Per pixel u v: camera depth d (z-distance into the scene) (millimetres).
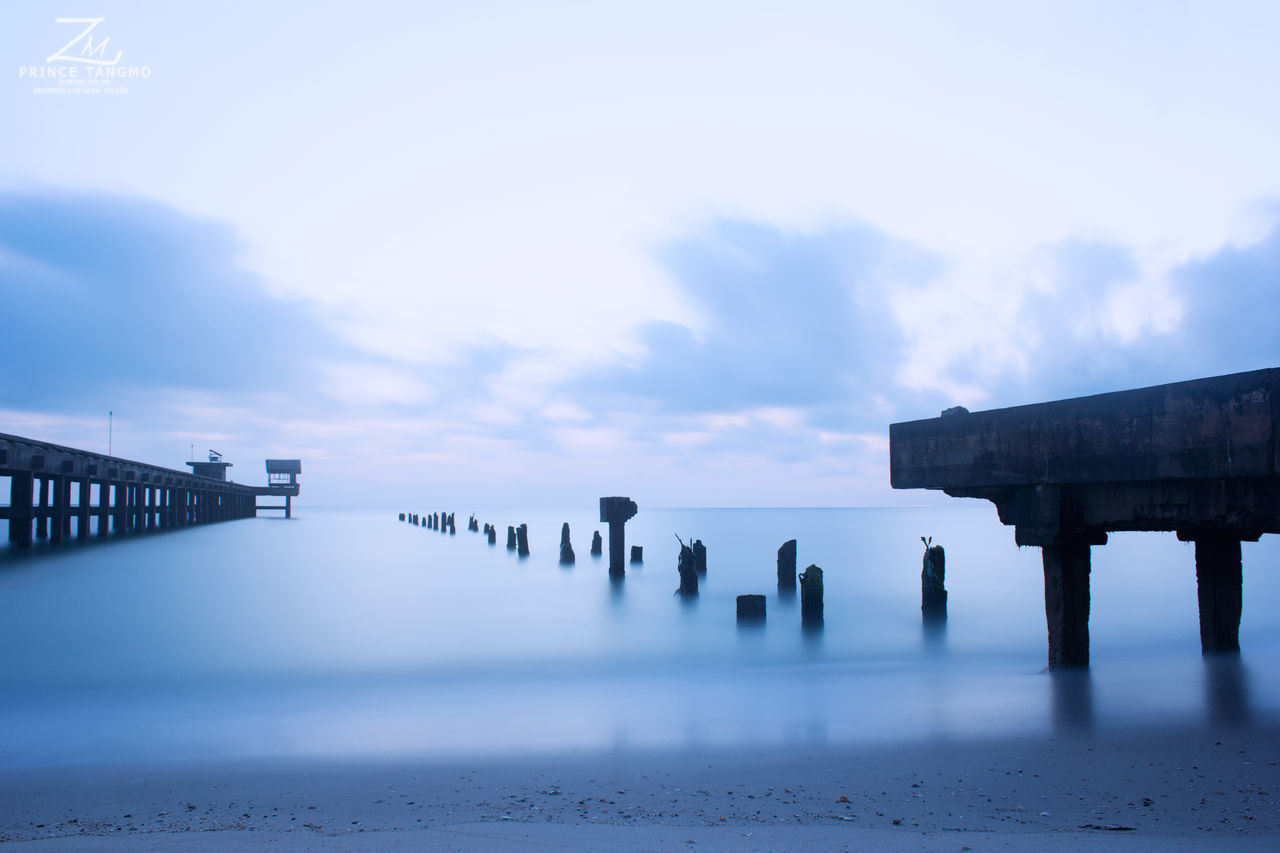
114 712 10422
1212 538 11703
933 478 10891
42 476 36375
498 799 6277
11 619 19500
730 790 6379
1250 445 7477
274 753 8148
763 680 12000
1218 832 5055
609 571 30859
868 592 24578
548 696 11125
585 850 4723
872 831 5125
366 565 36750
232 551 42688
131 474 45750
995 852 4605
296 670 13430
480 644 16016
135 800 6520
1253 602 21094
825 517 176125
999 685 10375
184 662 14180
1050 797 5965
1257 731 7773
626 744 8156
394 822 5672
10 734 9203
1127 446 8586
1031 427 9641
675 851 4688
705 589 26359
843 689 10984
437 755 7910
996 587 25891
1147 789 6094
